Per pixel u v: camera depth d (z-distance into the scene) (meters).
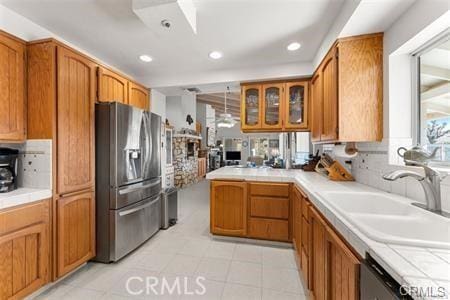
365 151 2.13
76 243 2.05
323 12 1.90
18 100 1.82
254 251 2.60
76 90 2.06
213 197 2.93
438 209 1.23
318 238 1.48
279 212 2.72
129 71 3.35
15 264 1.59
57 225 1.87
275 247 2.71
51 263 1.84
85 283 1.95
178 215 3.98
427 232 1.15
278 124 3.24
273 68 3.10
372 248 0.80
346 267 1.00
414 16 1.49
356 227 1.00
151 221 2.88
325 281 1.31
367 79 1.89
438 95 1.55
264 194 2.75
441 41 1.51
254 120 3.38
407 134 1.76
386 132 1.81
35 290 1.72
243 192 2.81
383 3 1.49
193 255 2.48
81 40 2.39
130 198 2.46
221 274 2.11
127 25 2.11
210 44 2.50
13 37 1.79
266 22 2.06
